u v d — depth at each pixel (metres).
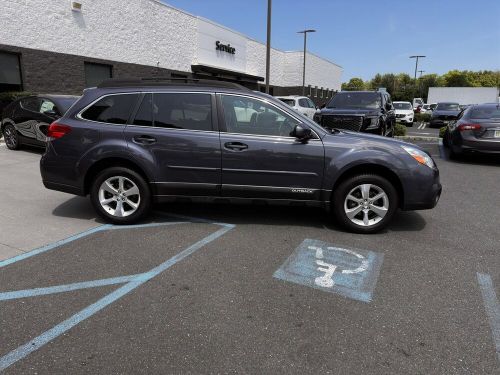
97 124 5.11
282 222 5.47
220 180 5.03
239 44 28.83
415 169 4.91
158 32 20.44
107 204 5.23
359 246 4.69
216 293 3.55
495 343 2.93
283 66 37.81
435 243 4.83
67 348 2.79
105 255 4.30
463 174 9.26
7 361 2.65
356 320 3.18
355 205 5.06
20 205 5.96
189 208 6.03
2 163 8.83
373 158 4.86
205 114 5.04
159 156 5.02
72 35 15.67
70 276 3.82
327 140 4.97
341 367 2.65
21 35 13.84
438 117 25.70
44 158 5.24
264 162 4.95
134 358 2.70
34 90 14.48
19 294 3.48
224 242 4.72
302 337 2.95
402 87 83.50
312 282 3.79
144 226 5.21
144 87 5.15
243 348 2.82
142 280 3.76
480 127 10.27
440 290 3.69
